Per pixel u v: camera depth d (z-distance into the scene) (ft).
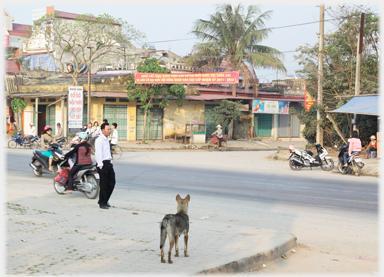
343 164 54.19
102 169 28.07
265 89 135.64
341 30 78.64
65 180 33.35
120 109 101.45
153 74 94.07
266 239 20.52
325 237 22.99
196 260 16.94
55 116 103.40
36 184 38.68
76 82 99.71
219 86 125.80
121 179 43.91
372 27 75.92
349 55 80.74
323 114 80.12
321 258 19.42
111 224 23.15
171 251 18.21
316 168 62.03
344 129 82.28
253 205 31.14
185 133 108.88
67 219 24.14
